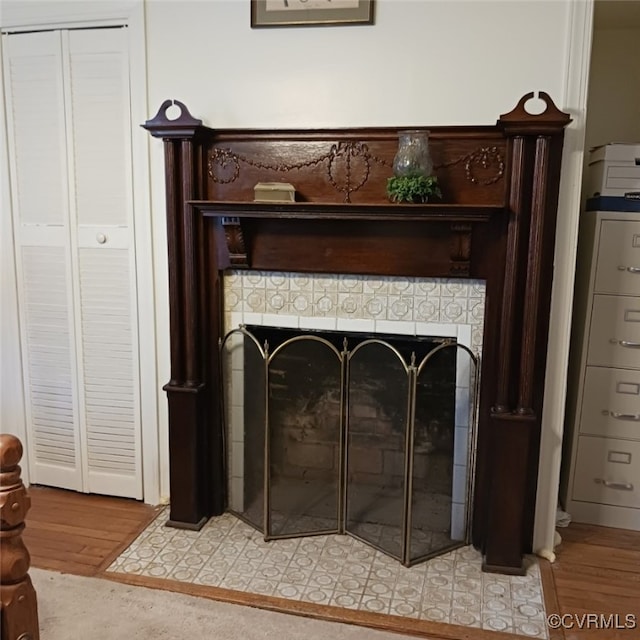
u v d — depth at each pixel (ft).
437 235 7.41
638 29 9.07
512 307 7.22
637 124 9.26
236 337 8.41
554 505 7.82
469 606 6.86
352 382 8.01
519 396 7.36
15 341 9.32
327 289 8.06
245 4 7.70
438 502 7.99
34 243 8.97
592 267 8.35
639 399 8.47
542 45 7.08
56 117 8.55
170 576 7.34
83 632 6.34
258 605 6.81
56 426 9.42
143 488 9.18
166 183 7.89
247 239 7.94
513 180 7.01
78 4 8.16
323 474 8.33
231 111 7.94
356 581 7.29
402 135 7.07
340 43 7.54
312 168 7.66
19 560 3.87
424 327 7.84
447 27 7.27
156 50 8.02
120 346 8.88
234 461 8.74
